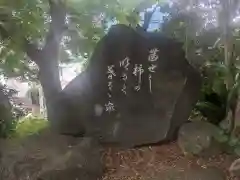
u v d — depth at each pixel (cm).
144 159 250
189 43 269
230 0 254
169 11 267
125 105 256
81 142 244
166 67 254
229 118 254
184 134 256
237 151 247
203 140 250
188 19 267
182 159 249
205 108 271
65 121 258
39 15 248
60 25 251
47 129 264
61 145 239
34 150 233
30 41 250
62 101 255
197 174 232
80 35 258
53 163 221
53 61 257
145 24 266
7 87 268
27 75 263
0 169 219
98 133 260
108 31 248
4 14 239
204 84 271
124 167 241
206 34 267
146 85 254
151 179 229
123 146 262
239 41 255
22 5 242
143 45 250
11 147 238
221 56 267
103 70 251
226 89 262
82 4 254
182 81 256
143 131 260
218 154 251
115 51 248
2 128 254
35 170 216
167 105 258
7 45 247
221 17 259
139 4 262
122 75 252
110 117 258
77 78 253
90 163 227
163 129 261
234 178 227
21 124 273
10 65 253
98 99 255
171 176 231
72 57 267
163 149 260
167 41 252
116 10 261
